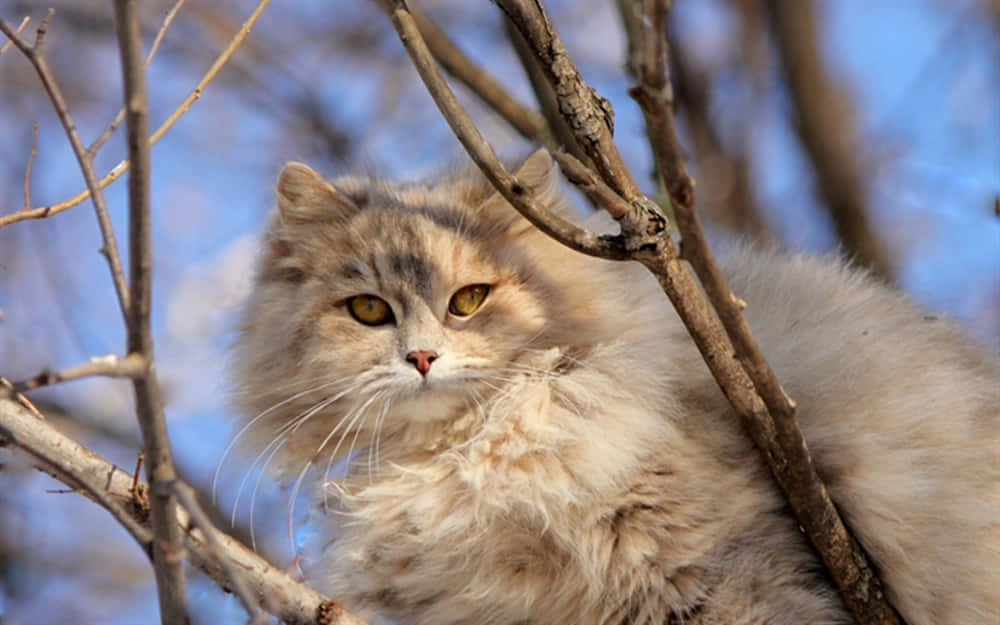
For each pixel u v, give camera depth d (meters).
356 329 5.64
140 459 4.72
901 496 5.37
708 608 5.26
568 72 4.48
